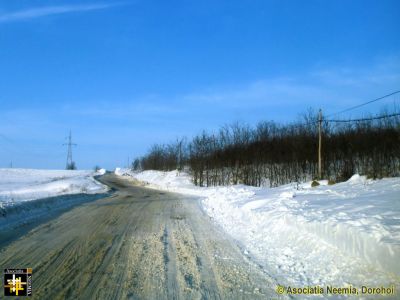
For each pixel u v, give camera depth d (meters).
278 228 11.29
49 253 9.38
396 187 15.59
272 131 46.88
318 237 8.90
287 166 41.25
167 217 17.23
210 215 18.19
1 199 27.00
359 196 14.24
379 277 6.21
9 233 12.49
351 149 34.16
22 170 103.06
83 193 33.59
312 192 17.67
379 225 7.57
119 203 25.08
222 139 49.28
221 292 6.41
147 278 7.25
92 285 6.78
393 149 29.33
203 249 10.02
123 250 9.80
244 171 43.19
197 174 49.53
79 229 13.44
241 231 12.89
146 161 92.31
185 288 6.64
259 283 6.92
